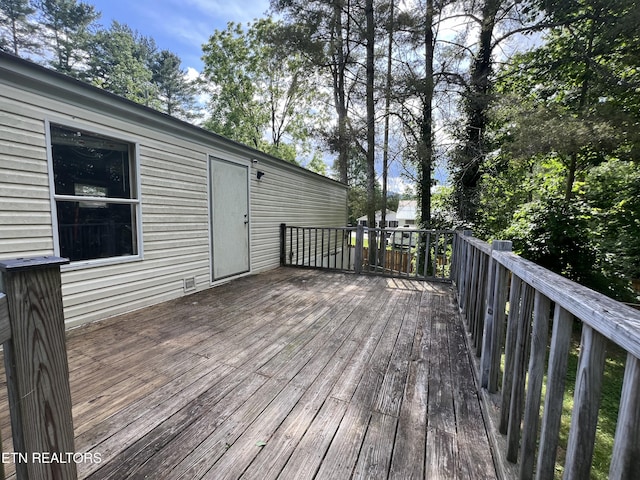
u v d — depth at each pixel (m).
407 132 8.29
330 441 1.42
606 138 4.78
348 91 8.91
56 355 0.80
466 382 1.96
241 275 5.06
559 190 7.69
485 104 6.82
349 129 8.15
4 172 2.25
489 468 1.28
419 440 1.44
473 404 1.73
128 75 20.95
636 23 5.11
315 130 8.56
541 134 5.18
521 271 1.25
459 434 1.48
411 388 1.87
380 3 7.77
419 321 3.08
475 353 2.23
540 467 0.98
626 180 6.99
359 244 5.41
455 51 8.20
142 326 2.83
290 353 2.33
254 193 5.33
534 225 4.96
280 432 1.47
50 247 2.54
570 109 6.16
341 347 2.45
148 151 3.37
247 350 2.36
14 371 0.72
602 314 0.68
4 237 2.27
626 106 6.00
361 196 9.52
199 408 1.65
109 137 2.97
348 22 9.10
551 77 7.57
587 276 4.64
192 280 4.05
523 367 1.24
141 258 3.35
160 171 3.53
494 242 1.73
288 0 8.82
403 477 1.23
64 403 0.83
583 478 0.77
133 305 3.28
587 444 0.77
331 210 9.18
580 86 7.18
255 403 1.70
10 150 2.28
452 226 7.78
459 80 7.62
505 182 7.95
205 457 1.31
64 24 17.92
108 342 2.47
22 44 16.64
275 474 1.23
